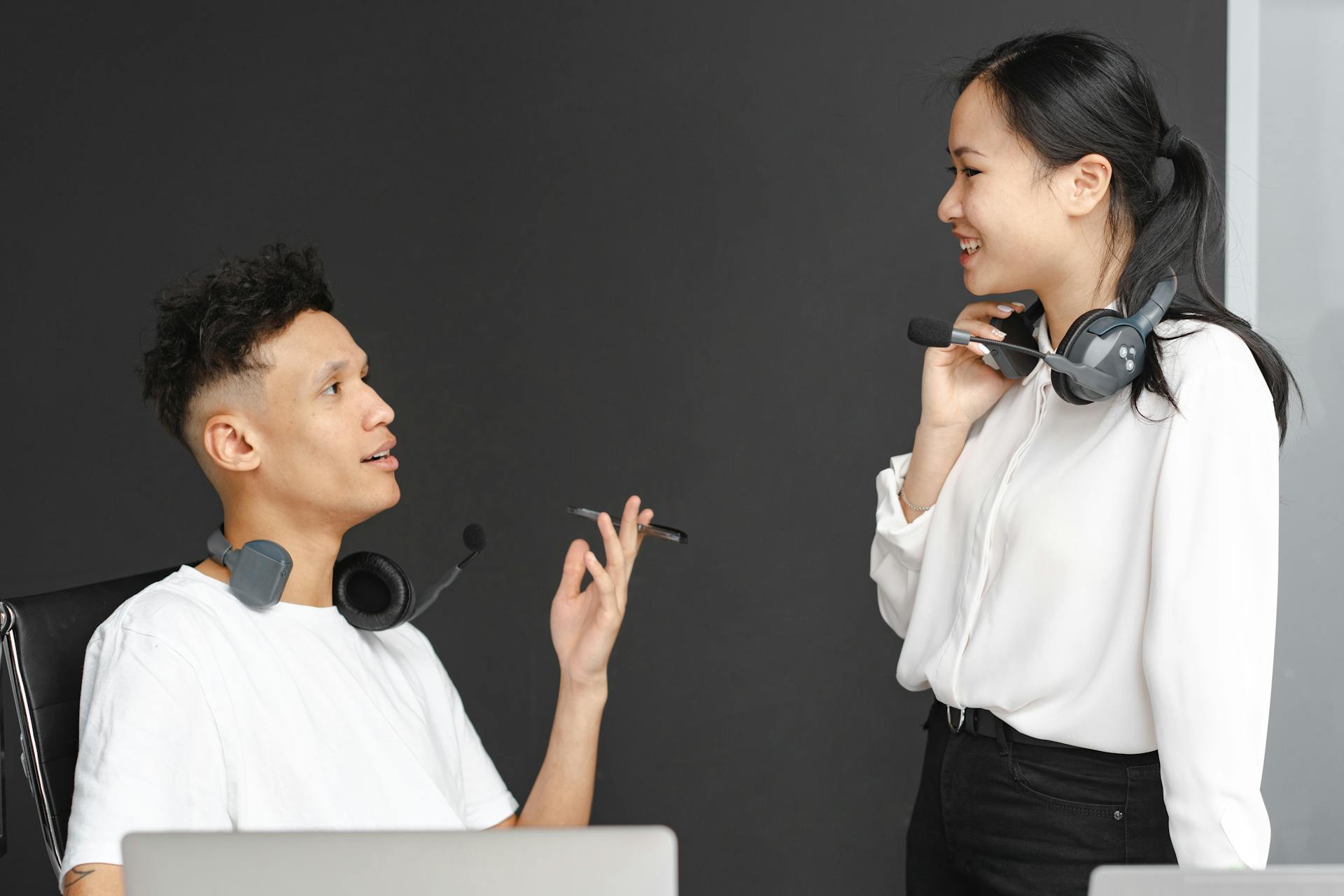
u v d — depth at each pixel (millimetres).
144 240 2615
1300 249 2064
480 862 750
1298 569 2062
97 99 2621
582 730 1457
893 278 2338
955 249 2305
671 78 2418
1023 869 1425
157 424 2613
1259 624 1220
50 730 1299
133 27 2607
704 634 2447
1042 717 1377
